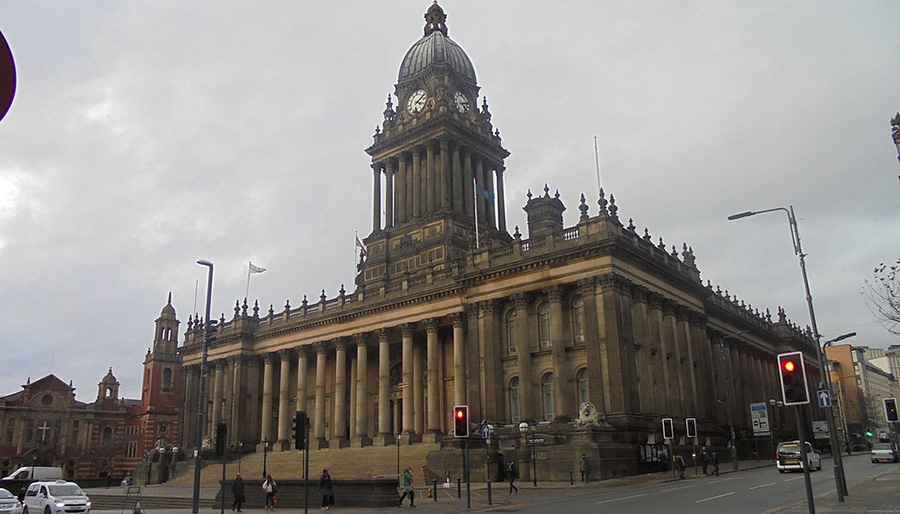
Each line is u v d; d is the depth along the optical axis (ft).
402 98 347.15
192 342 361.51
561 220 297.94
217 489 239.50
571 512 105.81
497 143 347.56
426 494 169.48
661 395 227.81
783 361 78.59
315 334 308.40
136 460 450.71
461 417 130.31
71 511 145.89
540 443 201.87
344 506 140.15
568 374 221.87
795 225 124.77
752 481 160.76
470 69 355.56
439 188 321.32
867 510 88.89
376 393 299.17
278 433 316.81
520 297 234.79
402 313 275.80
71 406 447.01
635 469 196.85
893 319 119.75
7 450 419.33
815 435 366.43
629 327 217.36
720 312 306.14
